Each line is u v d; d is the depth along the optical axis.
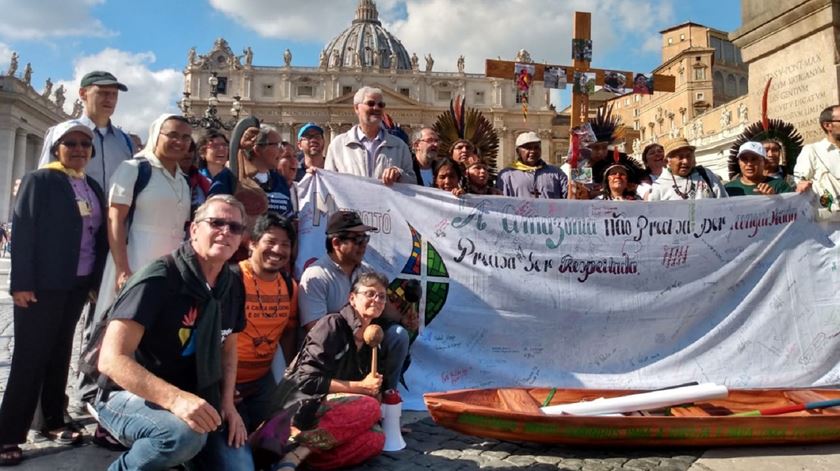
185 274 2.96
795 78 6.67
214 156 4.96
